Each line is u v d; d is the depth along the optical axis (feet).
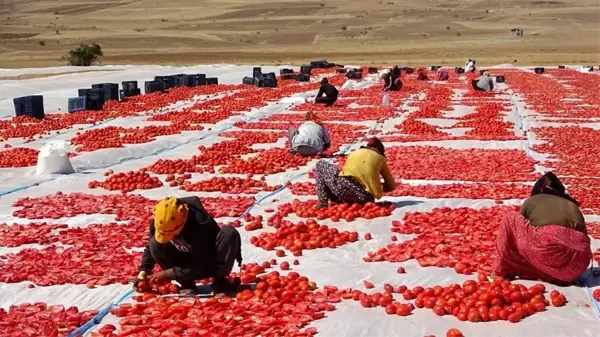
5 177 52.39
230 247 26.81
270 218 38.29
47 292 28.22
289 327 23.56
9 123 83.76
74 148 65.36
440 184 49.14
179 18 586.86
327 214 39.29
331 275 29.89
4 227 37.58
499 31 451.12
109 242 34.45
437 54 291.38
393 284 28.89
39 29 492.95
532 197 28.43
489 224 36.29
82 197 45.19
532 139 70.90
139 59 279.90
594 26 492.13
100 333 23.76
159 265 27.91
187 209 26.32
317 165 41.16
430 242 33.37
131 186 47.91
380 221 38.47
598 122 84.33
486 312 24.27
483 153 62.39
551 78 157.28
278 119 89.76
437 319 24.61
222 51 347.36
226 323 23.81
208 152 63.21
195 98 116.88
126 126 83.30
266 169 54.29
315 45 400.67
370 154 41.04
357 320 24.58
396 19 530.27
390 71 127.85
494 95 119.85
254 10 616.80
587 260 27.25
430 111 92.79
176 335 22.81
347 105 106.01
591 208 41.37
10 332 24.08
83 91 102.32
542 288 26.84
